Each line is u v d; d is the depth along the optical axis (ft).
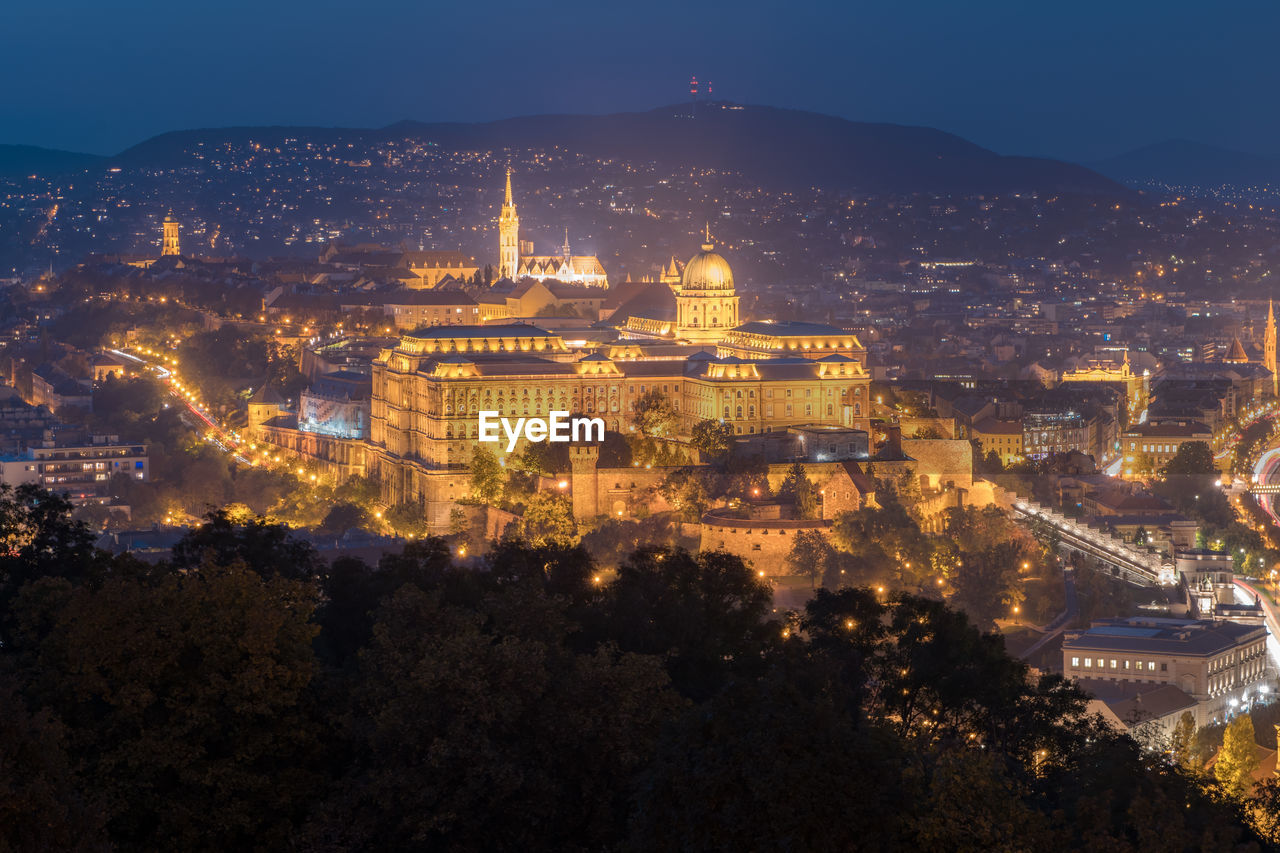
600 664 653.30
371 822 610.24
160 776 633.61
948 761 524.52
